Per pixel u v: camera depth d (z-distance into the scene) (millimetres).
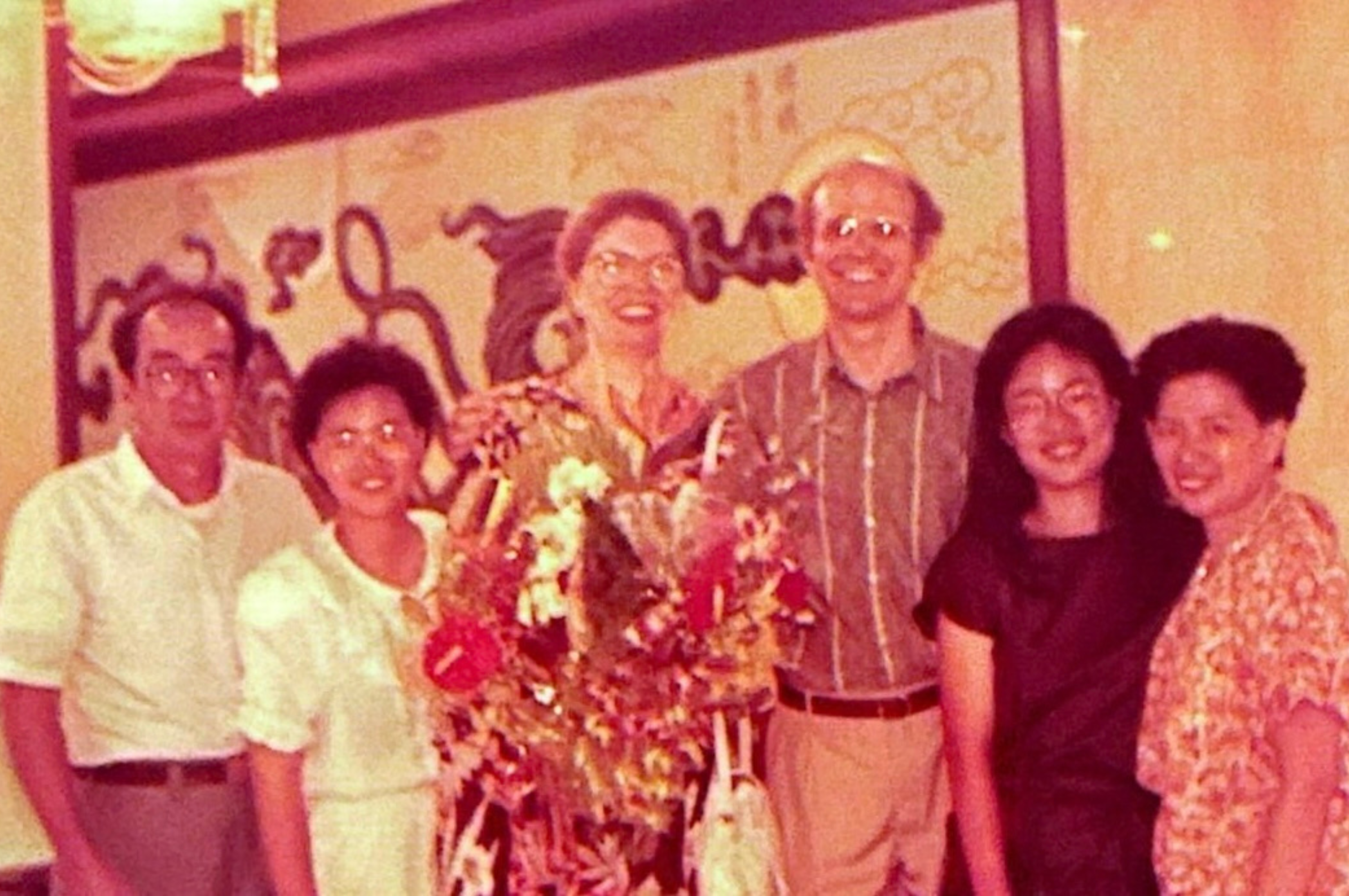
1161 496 3461
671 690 3012
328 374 3420
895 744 4004
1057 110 4348
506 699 2994
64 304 4371
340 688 3320
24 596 3561
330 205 5695
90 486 3672
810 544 4059
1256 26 4125
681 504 3057
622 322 3971
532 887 3061
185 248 6043
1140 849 3322
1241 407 3188
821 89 4695
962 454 4031
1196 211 4203
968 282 4484
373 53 5426
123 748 3643
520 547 2990
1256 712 3100
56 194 4309
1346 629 3059
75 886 3531
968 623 3498
